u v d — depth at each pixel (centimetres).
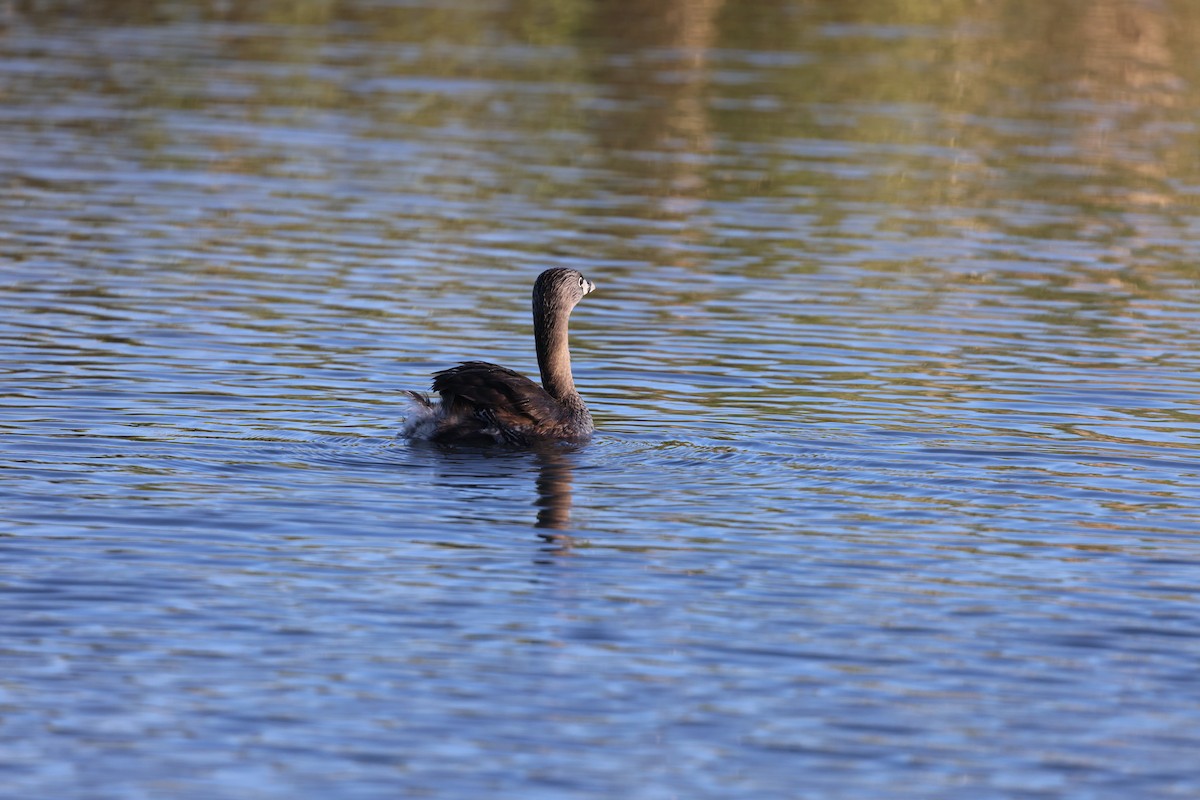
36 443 1530
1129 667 1105
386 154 3200
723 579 1245
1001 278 2494
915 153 3356
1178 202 3058
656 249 2592
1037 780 951
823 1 4959
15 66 3819
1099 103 3878
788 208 2912
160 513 1349
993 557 1312
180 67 3919
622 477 1496
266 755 955
